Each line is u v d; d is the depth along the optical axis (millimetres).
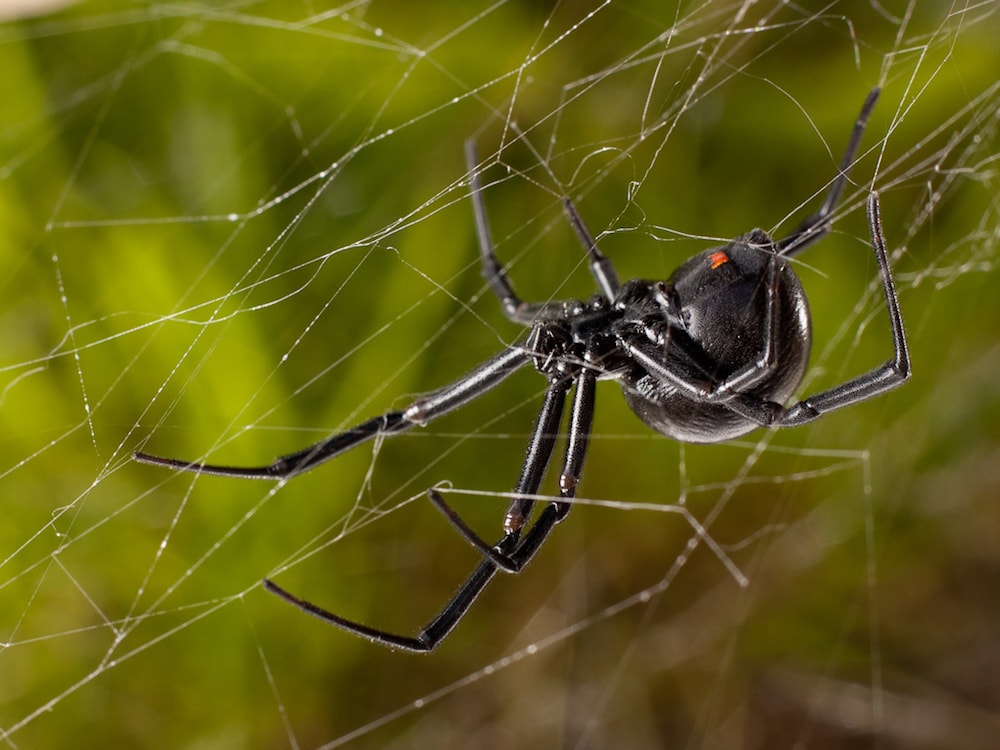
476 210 134
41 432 142
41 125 151
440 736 148
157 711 144
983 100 147
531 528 125
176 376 142
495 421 147
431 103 150
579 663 152
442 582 148
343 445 125
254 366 142
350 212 148
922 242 152
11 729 139
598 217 148
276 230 148
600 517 152
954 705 151
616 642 153
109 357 143
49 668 142
